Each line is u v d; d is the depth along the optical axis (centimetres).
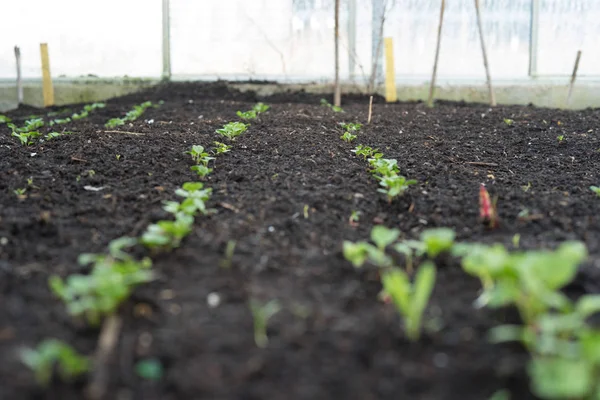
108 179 167
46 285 96
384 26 346
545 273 80
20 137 207
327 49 349
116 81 348
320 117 256
